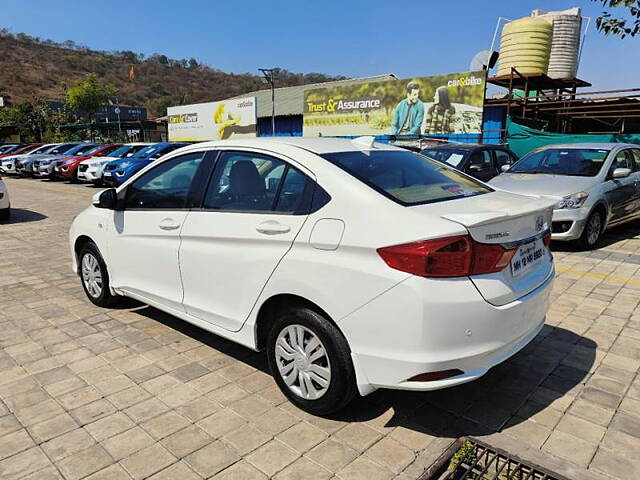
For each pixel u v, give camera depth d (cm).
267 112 2573
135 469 253
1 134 4856
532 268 296
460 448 264
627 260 657
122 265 430
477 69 1773
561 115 1648
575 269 612
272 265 297
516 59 1644
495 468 256
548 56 1650
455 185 330
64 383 339
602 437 277
